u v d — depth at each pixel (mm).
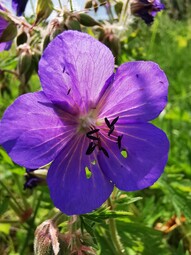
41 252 55
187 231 88
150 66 51
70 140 52
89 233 57
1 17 68
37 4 62
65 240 56
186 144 115
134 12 76
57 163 51
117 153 54
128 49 108
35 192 98
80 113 52
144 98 52
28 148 48
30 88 96
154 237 79
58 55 48
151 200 87
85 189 52
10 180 109
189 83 160
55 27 59
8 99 108
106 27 70
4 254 96
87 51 48
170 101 145
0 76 85
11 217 101
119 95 52
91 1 70
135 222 79
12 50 86
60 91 49
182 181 88
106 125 54
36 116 48
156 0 76
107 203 64
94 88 51
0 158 81
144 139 53
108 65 50
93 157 54
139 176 52
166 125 123
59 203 51
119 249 69
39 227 57
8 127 47
